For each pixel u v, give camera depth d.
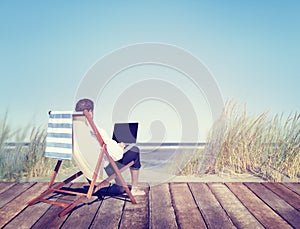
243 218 2.56
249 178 4.39
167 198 3.22
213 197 3.25
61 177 4.53
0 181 4.16
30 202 2.93
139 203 3.03
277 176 4.36
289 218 2.56
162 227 2.35
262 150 5.04
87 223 2.45
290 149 4.74
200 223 2.44
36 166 4.72
